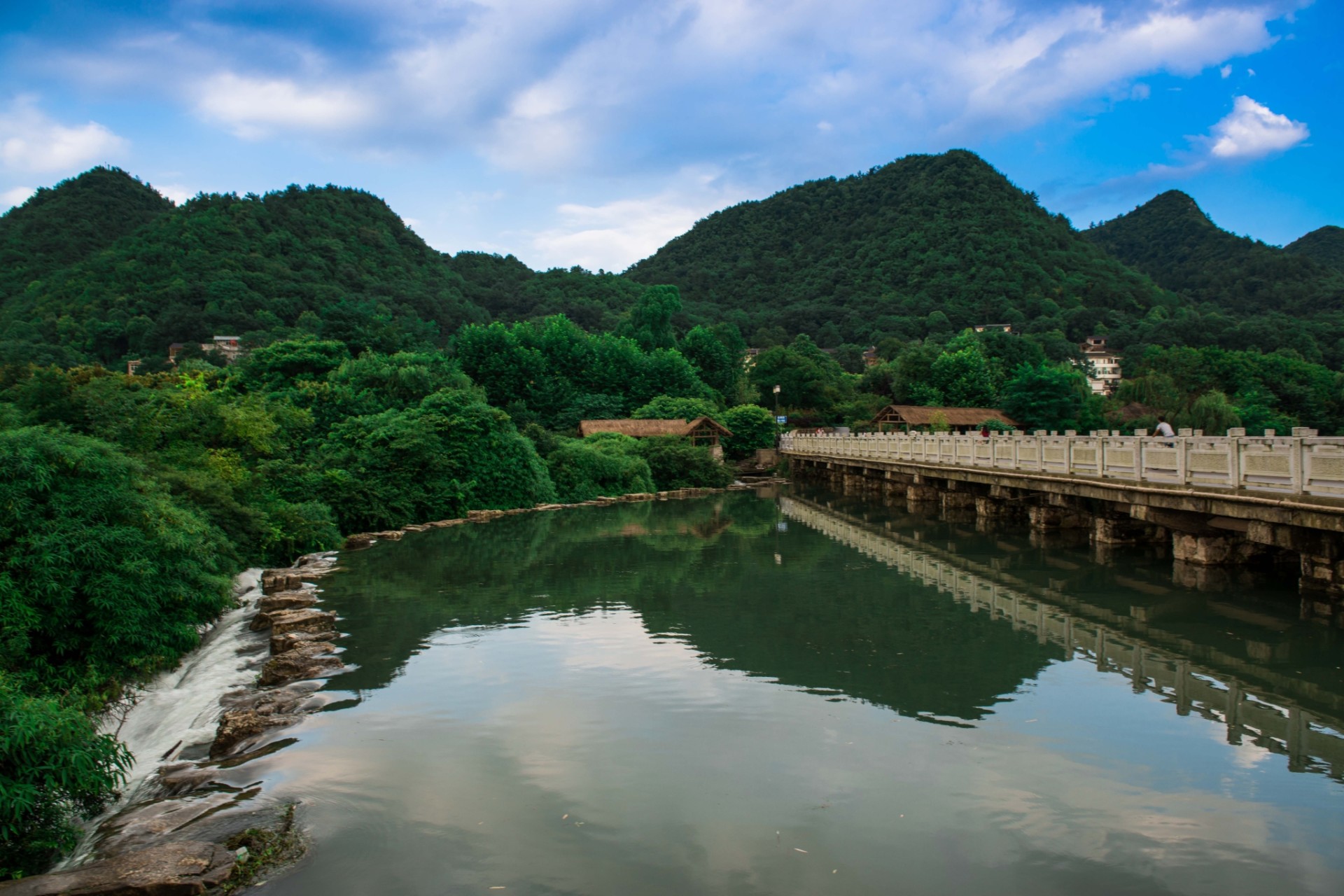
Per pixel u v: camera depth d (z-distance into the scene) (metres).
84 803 7.51
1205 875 5.68
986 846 6.15
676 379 73.19
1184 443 16.08
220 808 7.05
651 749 8.20
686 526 29.95
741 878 5.75
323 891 5.70
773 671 10.84
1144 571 17.12
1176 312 140.00
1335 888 5.50
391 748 8.38
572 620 14.25
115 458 12.30
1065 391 66.38
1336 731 8.35
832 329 141.50
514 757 8.06
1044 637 12.29
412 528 29.09
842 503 38.53
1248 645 11.45
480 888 5.68
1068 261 161.50
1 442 10.96
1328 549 13.73
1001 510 27.19
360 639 13.05
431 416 34.66
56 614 10.39
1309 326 112.75
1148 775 7.38
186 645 12.36
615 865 5.96
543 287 155.00
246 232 119.00
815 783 7.34
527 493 37.62
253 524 20.25
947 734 8.45
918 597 15.51
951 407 73.25
